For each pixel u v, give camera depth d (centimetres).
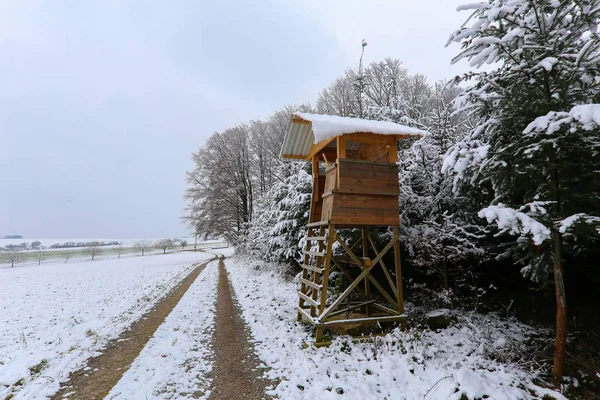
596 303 630
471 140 524
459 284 752
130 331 660
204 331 647
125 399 374
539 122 360
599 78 421
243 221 2739
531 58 451
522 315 660
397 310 595
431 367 438
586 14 396
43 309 891
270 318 730
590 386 389
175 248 4891
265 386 403
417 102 1398
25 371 466
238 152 2825
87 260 3078
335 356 482
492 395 347
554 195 440
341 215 563
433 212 790
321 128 526
